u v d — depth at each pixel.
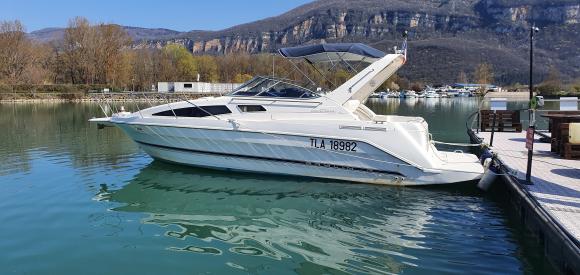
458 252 6.29
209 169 10.82
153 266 5.84
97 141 17.38
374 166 9.52
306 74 10.66
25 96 58.97
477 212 8.09
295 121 9.79
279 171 10.14
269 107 10.27
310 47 10.43
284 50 10.75
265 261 6.02
